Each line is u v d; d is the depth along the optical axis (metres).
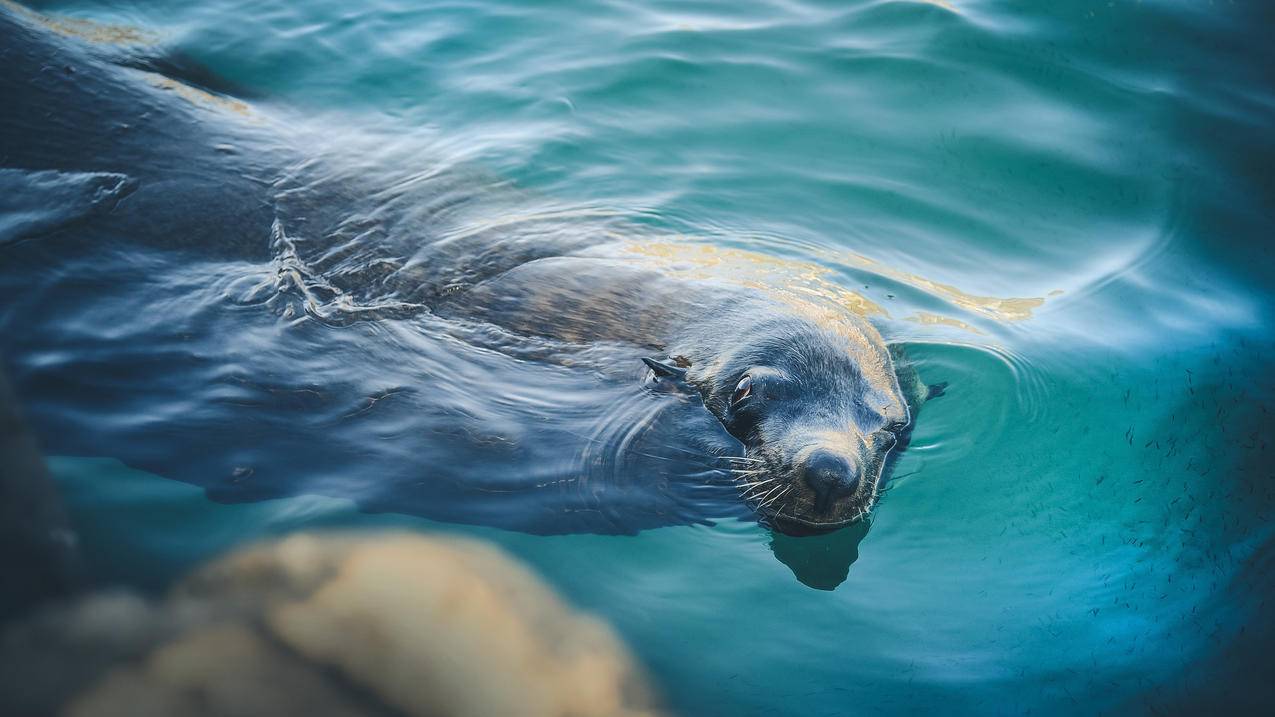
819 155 6.94
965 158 6.94
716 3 8.41
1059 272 6.16
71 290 5.02
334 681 2.99
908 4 8.27
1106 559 4.28
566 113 7.16
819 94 7.43
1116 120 7.25
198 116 6.30
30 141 5.66
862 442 4.73
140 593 3.33
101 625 3.06
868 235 6.38
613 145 6.92
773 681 3.55
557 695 3.18
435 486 4.36
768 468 4.63
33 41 6.21
